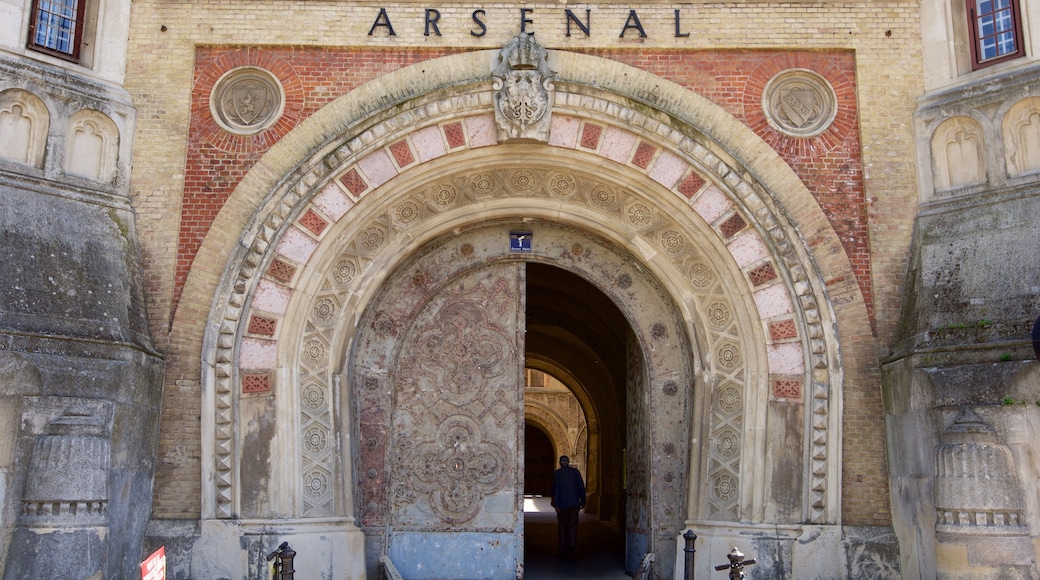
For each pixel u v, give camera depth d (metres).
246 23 13.34
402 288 13.95
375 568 13.25
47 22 12.81
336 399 13.02
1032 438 10.91
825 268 12.86
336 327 13.17
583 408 29.77
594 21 13.45
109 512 11.10
